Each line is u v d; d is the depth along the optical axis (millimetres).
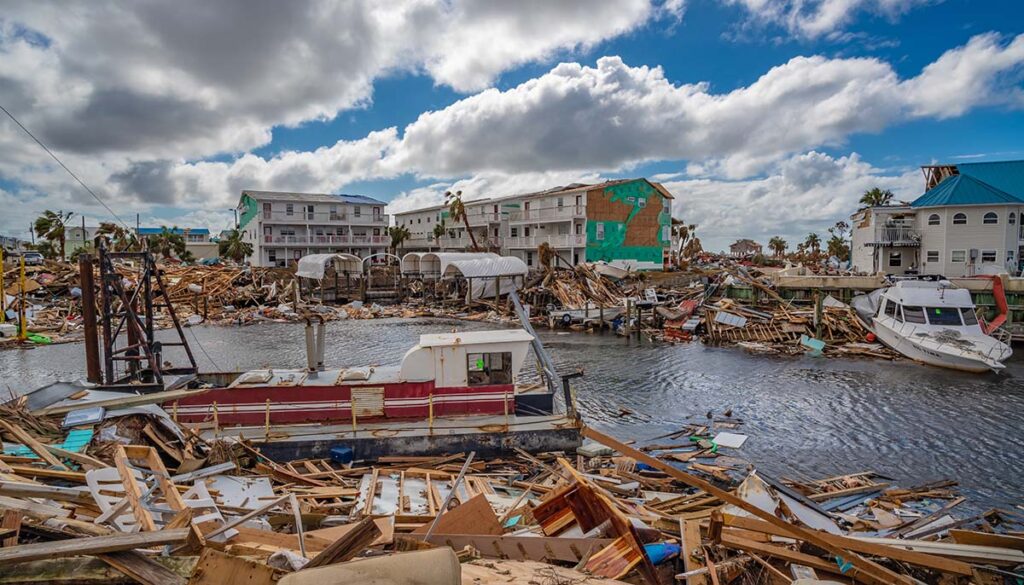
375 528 4930
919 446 17375
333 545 4773
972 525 11844
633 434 18406
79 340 35219
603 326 43156
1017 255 47250
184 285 50500
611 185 63875
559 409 16859
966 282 37000
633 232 66500
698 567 6609
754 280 44875
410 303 56594
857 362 30703
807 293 41781
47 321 39062
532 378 26781
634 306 44594
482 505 7543
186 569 4320
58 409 10859
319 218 72688
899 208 51000
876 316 33844
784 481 14117
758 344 35156
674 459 15664
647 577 5910
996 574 6820
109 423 10578
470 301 51406
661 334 39531
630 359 31453
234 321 45062
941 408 21531
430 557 3762
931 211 49375
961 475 15156
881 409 21406
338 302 57062
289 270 62062
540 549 6672
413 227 89750
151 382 14070
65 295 46688
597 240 63375
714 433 18484
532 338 16359
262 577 4258
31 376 26234
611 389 24562
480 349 15266
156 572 4203
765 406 21797
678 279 59906
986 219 47219
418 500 10547
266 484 9945
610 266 55188
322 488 11188
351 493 10828
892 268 51500
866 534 9922
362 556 5914
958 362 27969
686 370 28547
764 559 6895
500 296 54094
